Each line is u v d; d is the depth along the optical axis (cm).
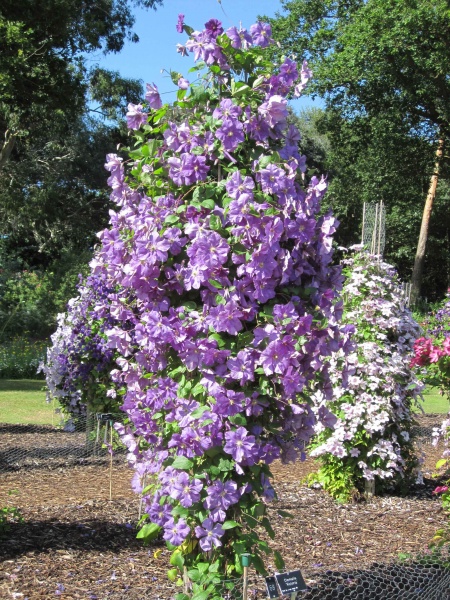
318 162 3212
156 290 294
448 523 501
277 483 647
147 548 436
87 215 3148
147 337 284
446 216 3139
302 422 292
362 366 593
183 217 290
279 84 300
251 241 272
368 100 2431
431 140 2498
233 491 271
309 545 454
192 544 289
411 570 399
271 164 280
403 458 627
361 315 614
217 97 299
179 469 282
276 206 283
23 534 453
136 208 312
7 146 1966
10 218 2847
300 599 351
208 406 277
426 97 2370
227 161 296
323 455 613
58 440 876
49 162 2980
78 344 770
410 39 2198
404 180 2581
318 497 596
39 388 1454
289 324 269
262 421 289
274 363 267
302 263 288
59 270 2319
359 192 2853
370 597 355
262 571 280
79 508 530
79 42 1984
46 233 3012
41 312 2112
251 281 279
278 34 2552
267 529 288
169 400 289
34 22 1688
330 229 287
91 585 369
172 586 371
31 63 1705
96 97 2947
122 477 673
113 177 311
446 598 361
